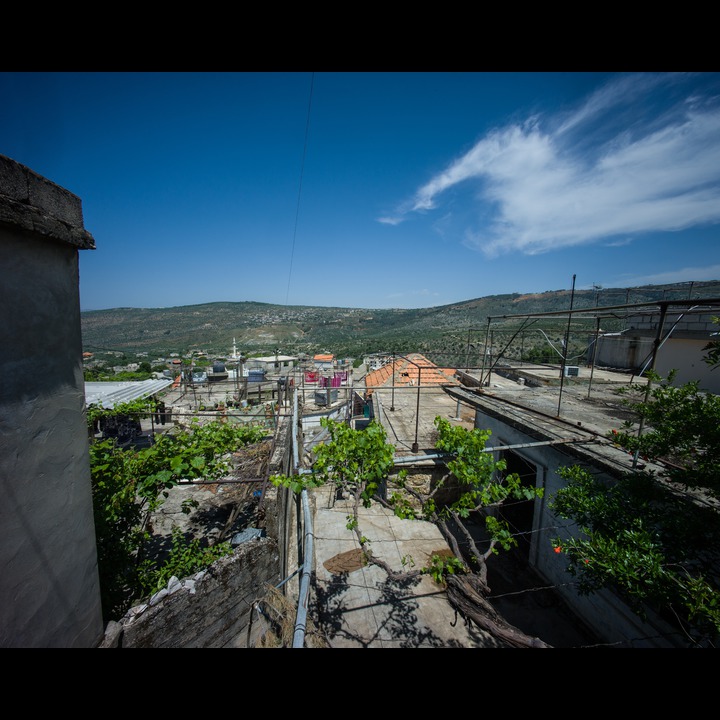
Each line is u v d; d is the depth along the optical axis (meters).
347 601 5.44
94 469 4.14
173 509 6.69
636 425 5.83
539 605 5.62
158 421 12.15
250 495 6.39
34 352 1.92
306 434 13.58
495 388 9.12
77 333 2.29
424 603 5.41
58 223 1.95
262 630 3.97
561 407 7.09
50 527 2.08
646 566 2.51
